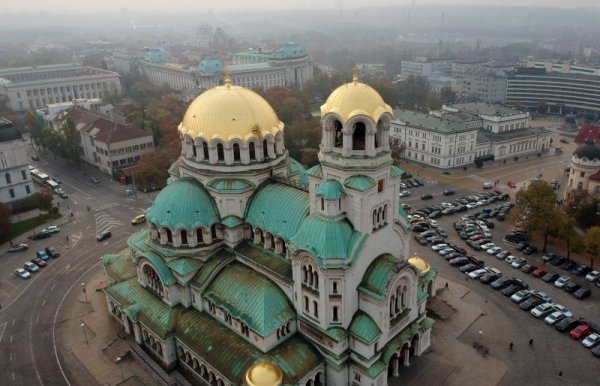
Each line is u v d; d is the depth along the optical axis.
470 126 191.25
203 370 76.94
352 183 66.38
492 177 177.75
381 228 71.94
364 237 68.56
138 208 151.50
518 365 80.38
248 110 83.12
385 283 68.81
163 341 79.00
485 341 86.25
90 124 195.75
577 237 109.50
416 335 80.25
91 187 172.25
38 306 101.06
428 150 191.12
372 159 66.38
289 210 77.75
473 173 182.50
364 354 70.25
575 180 147.62
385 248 73.88
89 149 194.88
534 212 116.19
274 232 77.38
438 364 80.12
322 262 66.69
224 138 81.50
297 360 71.44
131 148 185.75
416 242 125.56
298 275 71.62
